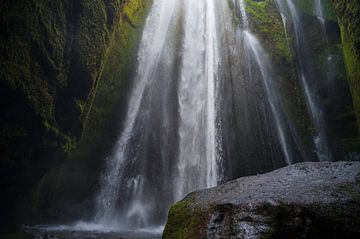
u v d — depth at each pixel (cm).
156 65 1485
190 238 286
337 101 1631
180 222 322
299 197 289
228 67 1616
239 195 324
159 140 1399
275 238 254
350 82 1051
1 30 683
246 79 1602
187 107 1486
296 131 1541
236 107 1548
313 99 1683
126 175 1323
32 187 988
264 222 262
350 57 996
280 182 361
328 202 280
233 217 274
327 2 1747
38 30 779
